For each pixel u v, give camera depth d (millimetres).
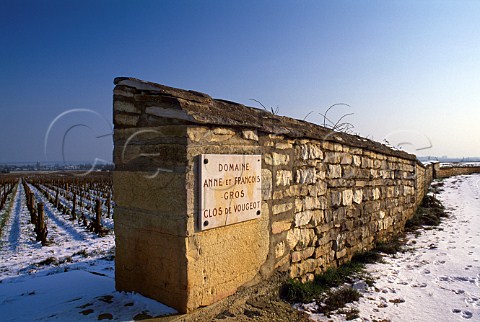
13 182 49594
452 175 27688
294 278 4477
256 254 3799
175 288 3004
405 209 9461
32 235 11875
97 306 3121
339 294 4332
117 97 3582
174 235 2998
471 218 10711
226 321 3143
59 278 4168
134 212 3387
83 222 13938
